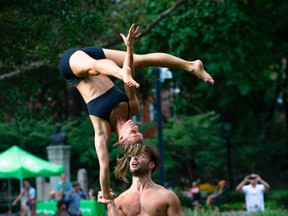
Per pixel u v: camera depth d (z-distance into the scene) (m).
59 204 29.97
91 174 45.78
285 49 40.28
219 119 55.59
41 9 21.58
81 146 45.69
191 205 36.75
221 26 34.53
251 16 36.12
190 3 33.34
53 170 31.28
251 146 54.56
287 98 62.38
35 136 45.41
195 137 49.09
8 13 22.94
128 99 9.79
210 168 50.44
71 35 22.52
